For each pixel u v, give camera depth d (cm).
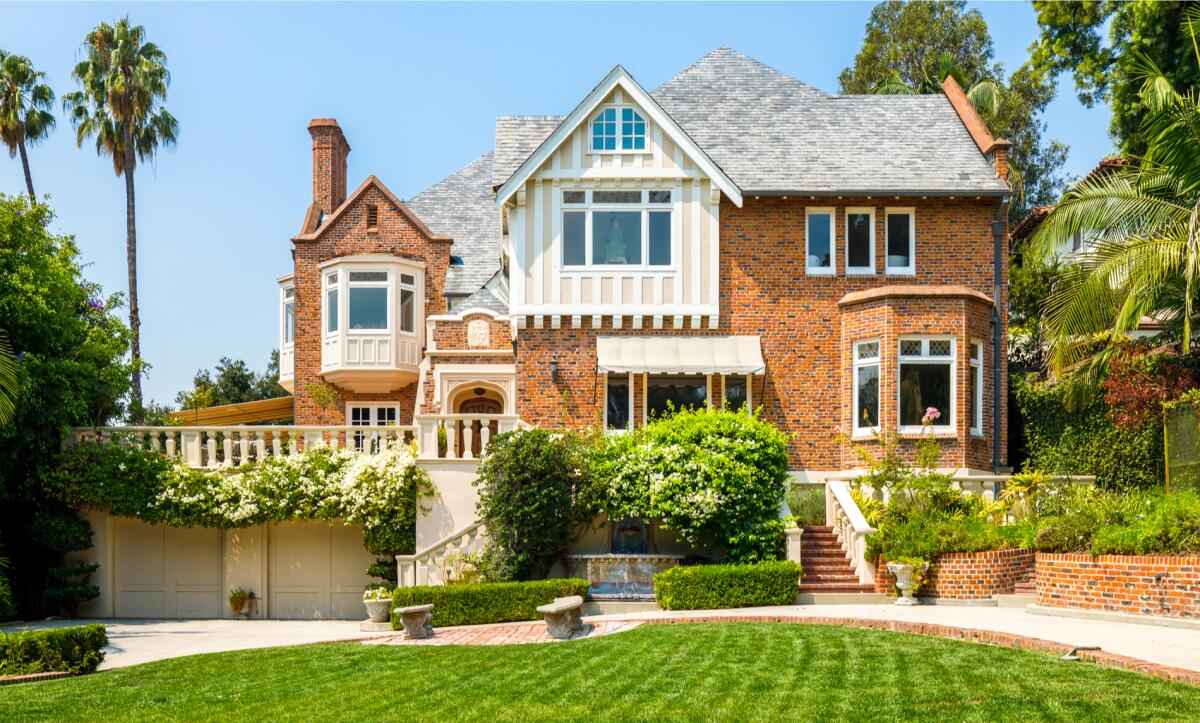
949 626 1820
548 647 1884
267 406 4316
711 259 3203
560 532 2692
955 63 5612
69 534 2933
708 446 2739
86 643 1909
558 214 3197
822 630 1919
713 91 3669
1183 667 1393
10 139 4922
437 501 2853
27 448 2939
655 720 1318
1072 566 2159
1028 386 3250
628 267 3194
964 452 3041
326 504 2903
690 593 2462
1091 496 2519
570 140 3195
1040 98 5875
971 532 2528
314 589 3077
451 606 2442
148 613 3078
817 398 3197
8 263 2933
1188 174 2503
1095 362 2916
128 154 4891
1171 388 2756
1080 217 2727
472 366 3638
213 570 3097
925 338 3092
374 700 1517
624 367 3095
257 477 2934
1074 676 1398
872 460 2898
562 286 3188
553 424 3191
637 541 2797
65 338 3019
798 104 3619
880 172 3281
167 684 1700
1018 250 4291
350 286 4044
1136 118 3928
